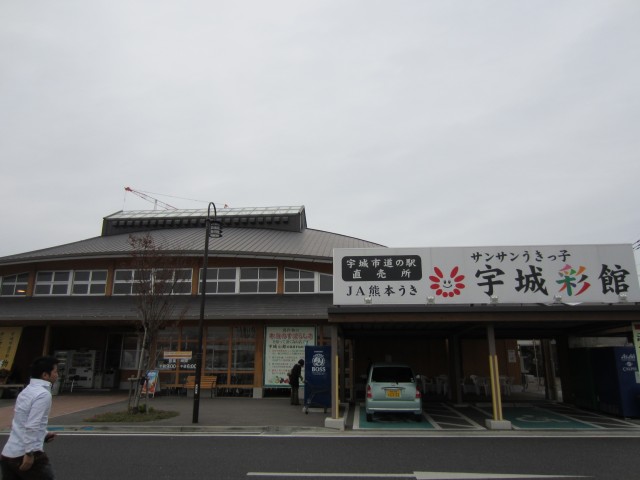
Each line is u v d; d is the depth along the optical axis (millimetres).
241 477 7434
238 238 26250
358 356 22688
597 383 15164
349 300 13133
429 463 8391
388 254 13367
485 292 12992
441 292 13062
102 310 20625
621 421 13367
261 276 22656
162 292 15047
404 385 13062
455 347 18172
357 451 9430
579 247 13164
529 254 13203
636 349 12703
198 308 20156
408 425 12797
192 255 22359
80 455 9016
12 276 24188
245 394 19719
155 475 7543
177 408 15641
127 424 12438
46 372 4930
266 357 19781
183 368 20172
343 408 15922
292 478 7391
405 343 22828
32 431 4523
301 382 19266
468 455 9055
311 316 18969
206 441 10555
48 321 20203
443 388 21734
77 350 22641
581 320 12422
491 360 12773
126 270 23422
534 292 12938
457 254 13281
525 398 20125
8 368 20188
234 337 20281
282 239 26641
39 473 4664
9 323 20578
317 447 9844
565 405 17141
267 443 10312
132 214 31781
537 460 8625
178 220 30422
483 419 13820
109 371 22578
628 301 12750
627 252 13055
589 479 7336
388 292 13117
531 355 36375
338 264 13391
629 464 8305
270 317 19078
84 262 23844
